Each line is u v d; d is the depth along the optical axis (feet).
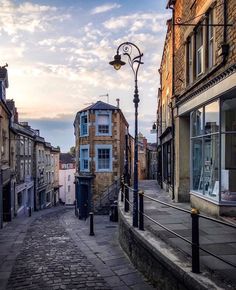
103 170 95.04
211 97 33.55
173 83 51.75
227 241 24.17
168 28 60.70
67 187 192.65
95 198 94.22
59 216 97.91
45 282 25.34
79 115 100.37
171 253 21.79
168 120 62.80
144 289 23.20
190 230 27.81
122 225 36.73
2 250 40.09
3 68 76.84
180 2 47.83
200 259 20.47
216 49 32.78
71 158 222.48
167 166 63.10
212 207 33.63
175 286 19.92
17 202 92.43
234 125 32.17
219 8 31.91
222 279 17.26
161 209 38.70
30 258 33.76
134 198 31.42
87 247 38.37
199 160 39.24
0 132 67.36
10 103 105.29
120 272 27.50
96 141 95.40
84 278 25.99
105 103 99.19
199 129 39.27
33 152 119.75
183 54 46.06
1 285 25.46
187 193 47.50
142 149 138.62
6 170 71.51
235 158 32.07
